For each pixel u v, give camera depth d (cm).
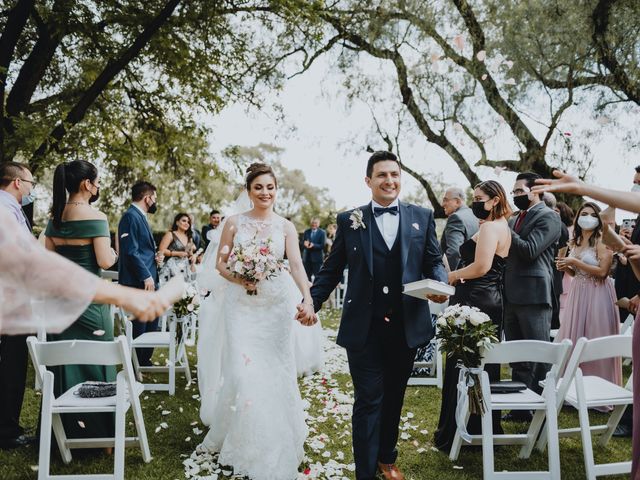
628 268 453
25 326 123
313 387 515
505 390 340
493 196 360
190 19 912
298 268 362
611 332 468
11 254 121
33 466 305
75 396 329
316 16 944
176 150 1213
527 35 1027
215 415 349
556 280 562
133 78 1085
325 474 327
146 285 520
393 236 312
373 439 293
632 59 977
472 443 358
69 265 124
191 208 1608
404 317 301
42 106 943
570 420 435
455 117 1116
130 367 315
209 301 445
